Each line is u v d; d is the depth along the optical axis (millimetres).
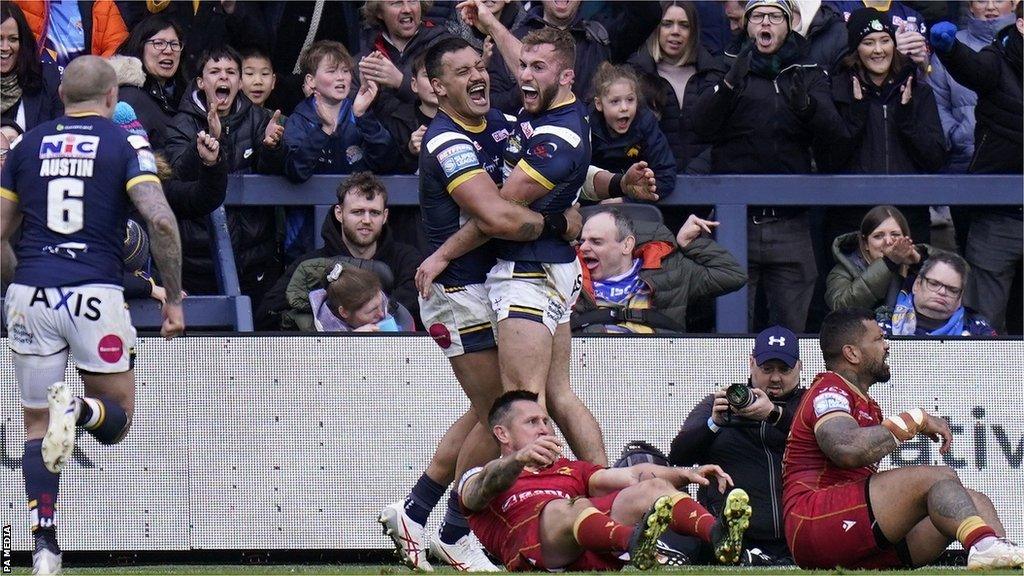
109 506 25938
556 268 20781
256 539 26047
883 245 27656
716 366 26562
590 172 22641
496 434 19609
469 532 22500
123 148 19188
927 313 27719
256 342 26266
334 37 31750
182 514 26031
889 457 26750
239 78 28578
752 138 28656
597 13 31266
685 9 29938
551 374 21500
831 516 19406
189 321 26953
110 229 19188
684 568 21344
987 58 29016
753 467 24094
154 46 28656
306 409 26250
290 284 27188
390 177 28484
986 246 29719
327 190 28391
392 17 29609
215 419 26125
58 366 19250
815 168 29609
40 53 28484
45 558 18812
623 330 26672
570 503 18750
